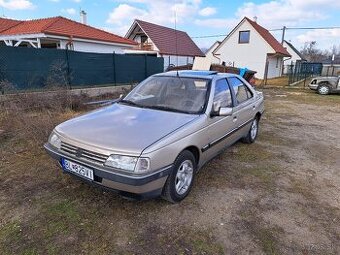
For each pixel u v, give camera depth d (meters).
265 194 3.34
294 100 12.95
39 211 2.79
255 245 2.41
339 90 14.91
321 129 6.97
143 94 3.94
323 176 3.97
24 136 4.92
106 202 2.97
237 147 5.12
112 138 2.68
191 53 31.75
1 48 7.98
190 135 2.97
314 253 2.35
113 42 16.56
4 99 6.72
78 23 16.94
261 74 30.11
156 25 30.11
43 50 9.06
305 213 2.96
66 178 3.50
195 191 3.33
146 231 2.54
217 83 3.86
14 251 2.23
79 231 2.50
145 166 2.47
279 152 4.96
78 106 7.74
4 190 3.20
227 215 2.85
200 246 2.37
